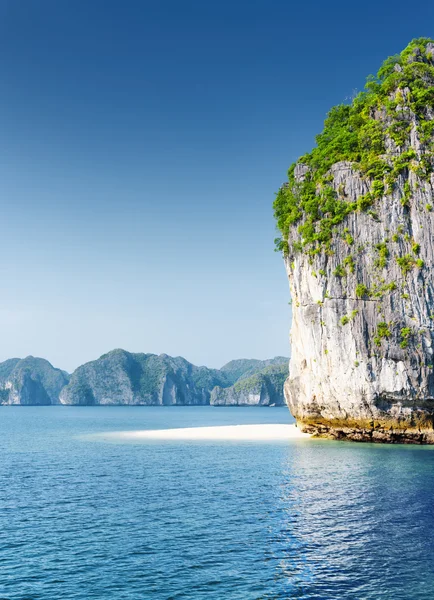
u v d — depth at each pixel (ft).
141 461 139.33
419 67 180.34
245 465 128.47
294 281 195.21
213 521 78.07
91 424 362.74
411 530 73.31
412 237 165.99
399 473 114.73
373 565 60.75
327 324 173.37
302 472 117.29
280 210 205.16
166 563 61.26
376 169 171.94
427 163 167.94
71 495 97.25
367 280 167.73
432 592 53.83
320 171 187.42
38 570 59.41
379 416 165.37
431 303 161.48
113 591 53.98
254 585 55.36
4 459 149.07
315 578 57.11
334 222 174.40
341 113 208.44
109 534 72.18
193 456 146.72
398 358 160.35
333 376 172.45
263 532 72.59
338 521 77.66
